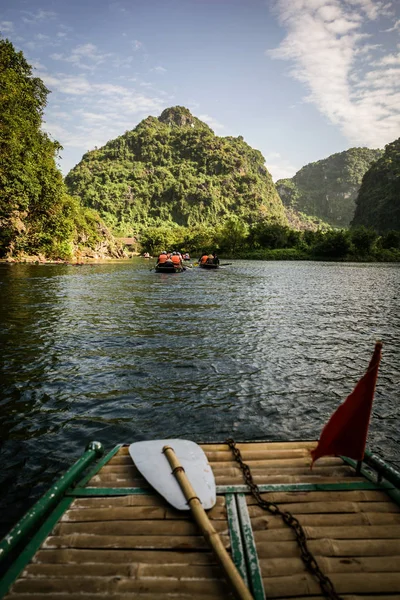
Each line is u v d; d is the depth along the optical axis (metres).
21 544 2.93
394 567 2.38
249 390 6.27
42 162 39.00
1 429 4.79
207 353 8.16
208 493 2.94
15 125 33.28
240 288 21.45
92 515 2.75
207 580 2.22
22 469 3.97
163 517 2.74
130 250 124.62
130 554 2.40
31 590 2.14
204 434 4.85
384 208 155.38
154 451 3.54
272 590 2.18
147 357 7.74
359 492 3.09
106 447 4.47
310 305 15.60
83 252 53.56
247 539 2.53
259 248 85.19
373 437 4.95
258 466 3.46
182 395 5.98
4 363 7.16
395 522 2.77
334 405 5.85
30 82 38.44
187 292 18.75
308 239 85.62
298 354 8.38
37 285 19.58
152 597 2.11
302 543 2.49
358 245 75.12
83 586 2.17
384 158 185.25
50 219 41.12
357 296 19.17
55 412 5.29
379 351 3.04
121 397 5.84
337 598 2.14
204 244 93.88
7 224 36.22
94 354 7.84
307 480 3.24
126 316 11.89
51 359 7.46
